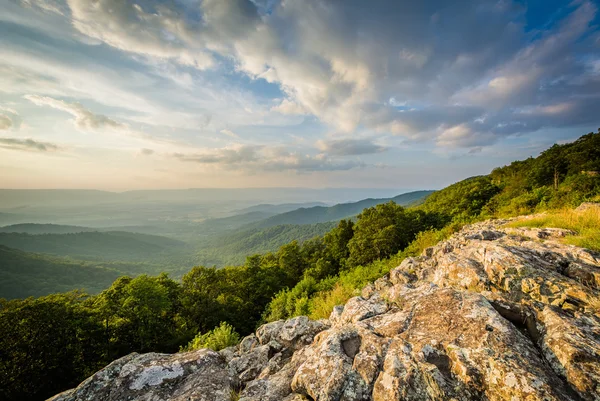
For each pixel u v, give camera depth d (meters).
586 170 41.34
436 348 4.25
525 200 27.66
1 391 24.84
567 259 6.41
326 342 5.23
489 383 3.45
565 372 3.44
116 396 4.75
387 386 3.76
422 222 45.25
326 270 44.22
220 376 5.28
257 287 48.31
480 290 6.22
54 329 28.62
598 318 4.21
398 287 7.66
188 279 47.16
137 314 31.58
